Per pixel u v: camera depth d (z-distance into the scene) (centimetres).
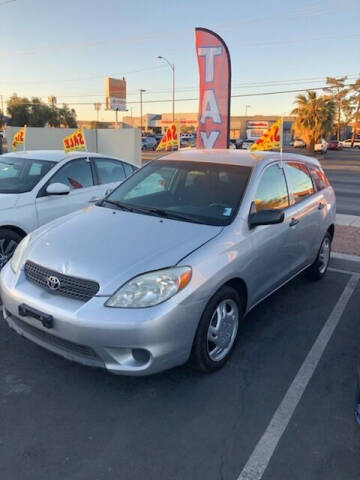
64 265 307
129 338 278
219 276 317
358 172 2406
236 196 381
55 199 554
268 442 269
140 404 300
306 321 438
